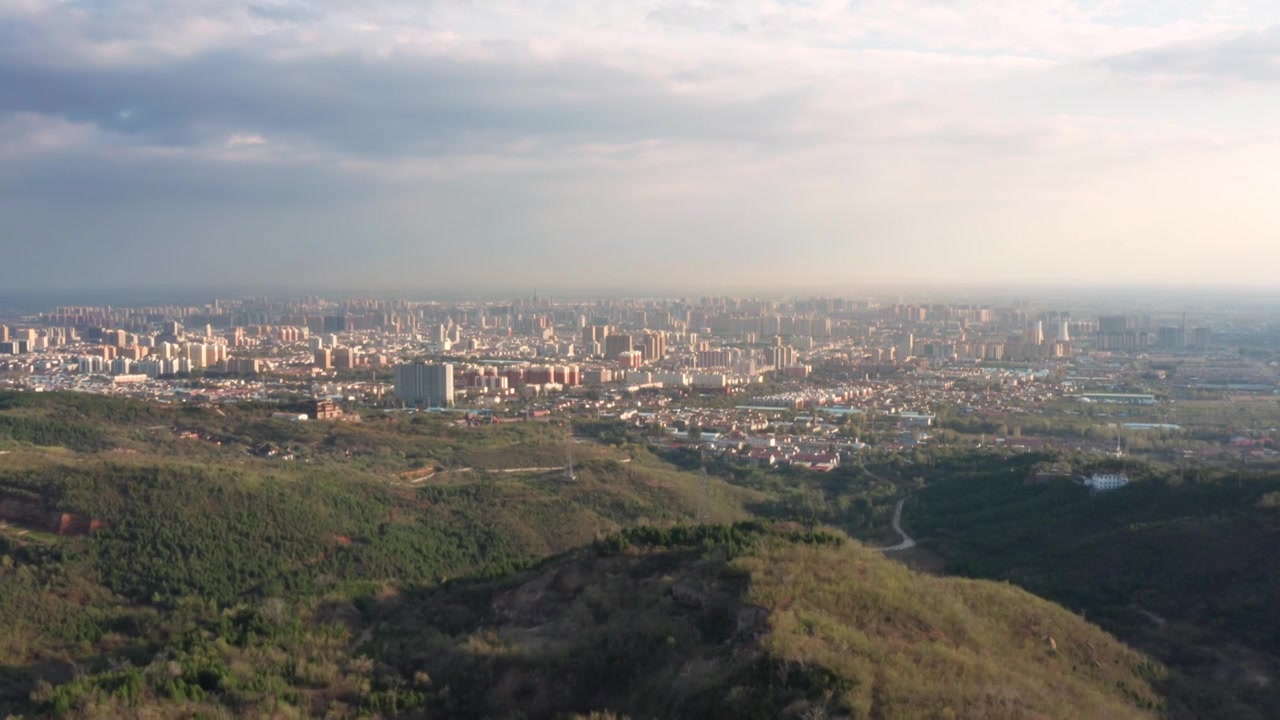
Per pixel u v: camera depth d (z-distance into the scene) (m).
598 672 84.25
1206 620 114.44
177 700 82.06
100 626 124.12
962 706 69.50
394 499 188.12
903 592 94.56
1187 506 152.88
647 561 106.88
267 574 147.00
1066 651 95.81
